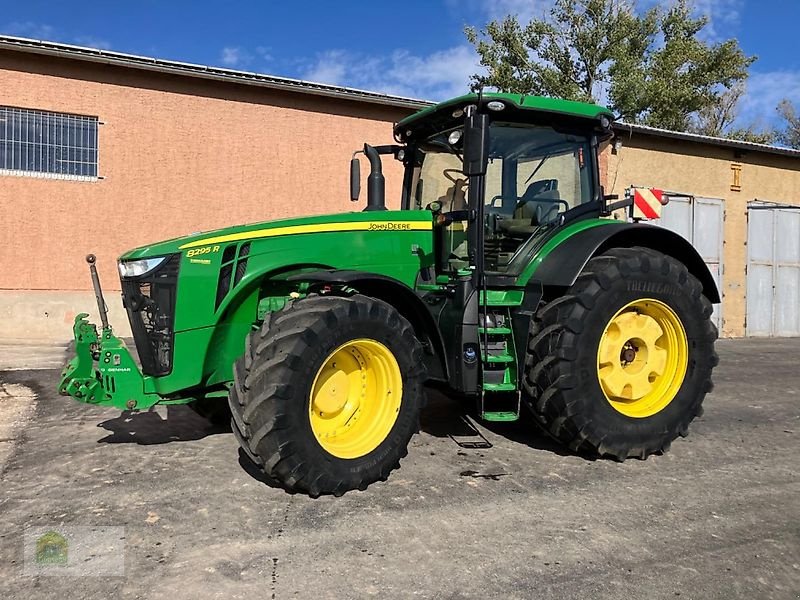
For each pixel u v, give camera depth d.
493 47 23.69
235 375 3.78
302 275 3.99
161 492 3.77
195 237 4.10
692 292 4.69
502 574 2.87
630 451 4.44
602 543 3.19
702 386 4.74
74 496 3.71
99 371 4.00
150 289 4.02
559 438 4.46
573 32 23.11
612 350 4.49
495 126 4.66
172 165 10.70
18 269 10.00
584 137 5.02
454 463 4.36
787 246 14.25
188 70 10.45
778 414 5.98
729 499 3.79
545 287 4.54
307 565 2.93
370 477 3.83
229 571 2.87
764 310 14.01
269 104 11.24
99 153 10.28
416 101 11.95
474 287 4.30
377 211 4.73
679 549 3.14
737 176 13.65
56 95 9.98
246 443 3.69
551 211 4.86
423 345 4.39
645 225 4.73
